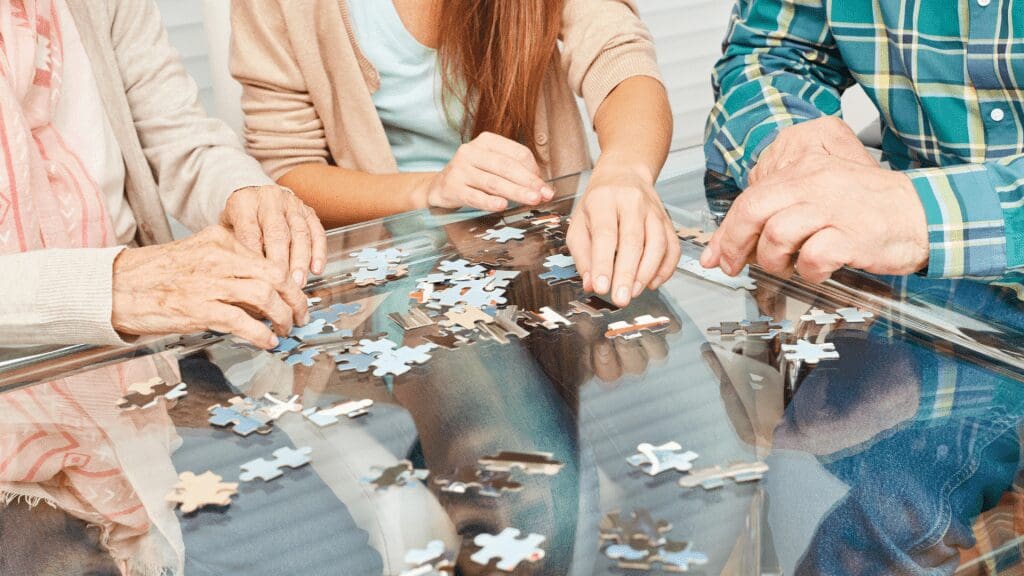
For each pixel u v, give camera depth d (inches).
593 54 64.7
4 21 57.2
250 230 50.1
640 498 27.6
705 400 32.5
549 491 28.3
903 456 28.8
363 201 61.0
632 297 40.3
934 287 39.8
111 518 28.4
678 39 132.1
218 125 66.6
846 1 51.6
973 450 29.1
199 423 33.3
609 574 24.7
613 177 50.3
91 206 59.1
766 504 27.1
